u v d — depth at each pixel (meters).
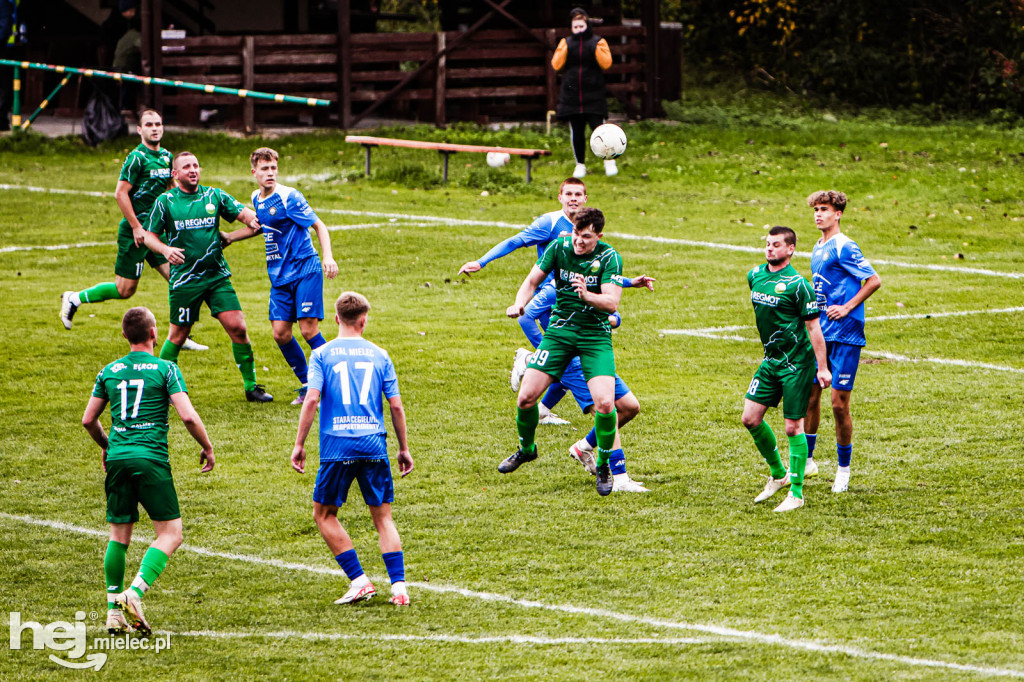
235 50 97.62
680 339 48.84
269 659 23.56
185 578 27.70
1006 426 37.62
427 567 28.19
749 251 64.75
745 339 48.88
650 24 106.19
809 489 33.06
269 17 112.69
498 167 85.38
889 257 64.25
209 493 33.09
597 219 30.52
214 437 37.69
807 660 23.00
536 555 28.83
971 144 99.31
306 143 94.62
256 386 41.62
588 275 31.09
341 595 26.77
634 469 34.84
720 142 98.31
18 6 101.19
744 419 32.03
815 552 28.75
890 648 23.50
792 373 31.06
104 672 23.05
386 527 26.41
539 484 33.75
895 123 117.31
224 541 29.94
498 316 52.41
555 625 24.95
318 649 24.02
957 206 77.75
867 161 92.38
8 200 73.62
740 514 31.36
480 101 107.31
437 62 100.06
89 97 106.81
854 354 32.28
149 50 94.44
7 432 37.84
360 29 117.69
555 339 31.80
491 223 70.25
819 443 36.75
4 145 89.00
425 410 40.25
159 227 40.06
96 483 33.91
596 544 29.45
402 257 62.41
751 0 131.00
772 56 134.12
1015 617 24.89
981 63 124.88
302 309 40.25
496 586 27.05
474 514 31.56
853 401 40.66
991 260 63.59
